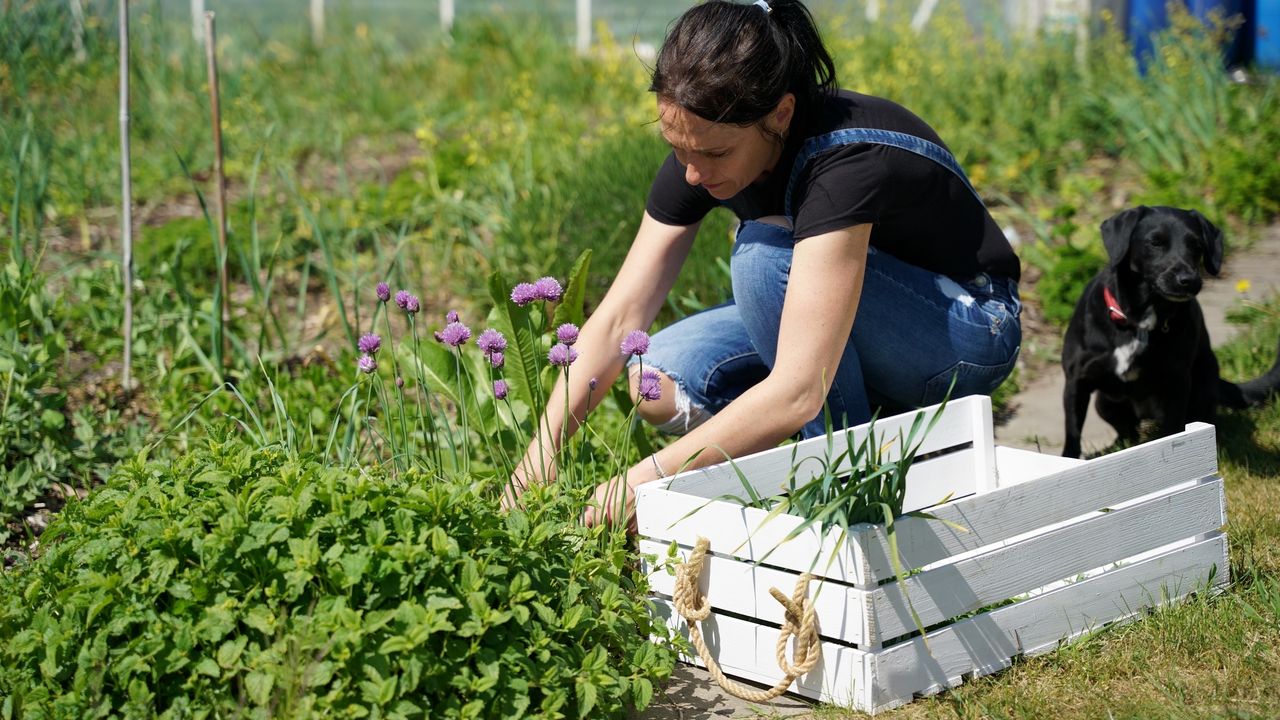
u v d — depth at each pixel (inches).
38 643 81.8
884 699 88.4
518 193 226.8
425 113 322.0
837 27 380.8
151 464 98.2
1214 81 299.4
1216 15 338.3
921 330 116.7
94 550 84.3
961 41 366.6
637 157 212.5
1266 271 224.8
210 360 161.3
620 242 197.5
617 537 97.2
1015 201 268.4
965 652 93.0
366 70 387.5
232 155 271.3
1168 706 87.0
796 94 104.3
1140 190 265.9
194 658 79.8
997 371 122.4
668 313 192.2
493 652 80.3
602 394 118.9
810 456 98.2
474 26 427.8
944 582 91.4
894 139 106.2
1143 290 144.3
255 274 175.5
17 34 289.3
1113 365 146.9
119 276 178.7
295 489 85.9
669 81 98.9
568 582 90.0
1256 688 89.5
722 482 103.2
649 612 97.7
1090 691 90.5
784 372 101.6
